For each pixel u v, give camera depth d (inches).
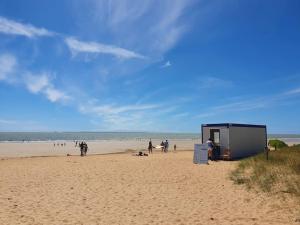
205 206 378.9
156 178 607.5
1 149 2117.4
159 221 316.2
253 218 322.3
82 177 623.5
